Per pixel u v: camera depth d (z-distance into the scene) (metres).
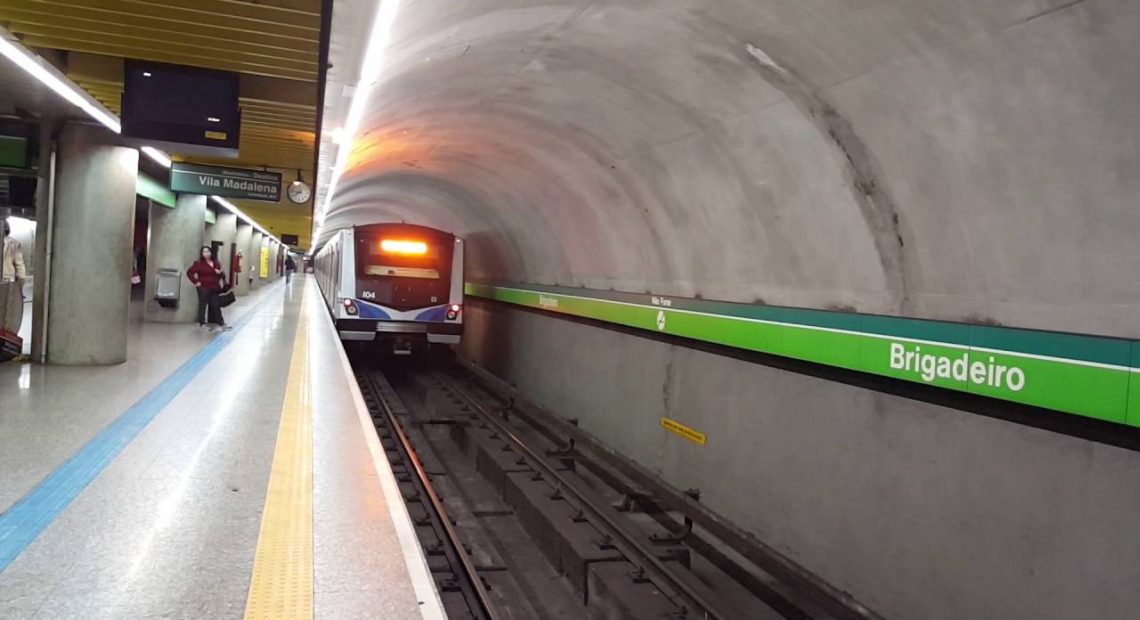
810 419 6.76
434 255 16.47
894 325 5.64
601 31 6.13
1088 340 4.17
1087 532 4.27
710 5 5.22
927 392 5.41
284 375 9.43
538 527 8.05
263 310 20.59
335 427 6.73
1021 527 4.68
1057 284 4.43
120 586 3.40
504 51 6.97
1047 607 4.50
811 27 4.94
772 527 7.25
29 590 3.32
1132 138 3.74
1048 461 4.52
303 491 4.87
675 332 9.05
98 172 9.04
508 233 15.84
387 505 4.67
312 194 14.23
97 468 5.14
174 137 5.82
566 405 13.05
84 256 9.07
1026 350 4.55
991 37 4.09
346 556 3.86
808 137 5.96
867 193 5.71
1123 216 3.94
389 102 8.36
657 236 9.32
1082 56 3.75
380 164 14.15
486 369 19.08
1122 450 4.07
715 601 6.07
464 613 6.10
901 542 5.66
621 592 6.05
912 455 5.58
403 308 16.27
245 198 11.95
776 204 6.82
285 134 8.78
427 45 6.33
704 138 7.14
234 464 5.41
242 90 6.89
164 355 10.57
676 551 7.30
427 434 12.95
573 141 9.26
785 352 6.94
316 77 5.97
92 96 7.13
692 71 6.24
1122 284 4.04
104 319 9.27
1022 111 4.22
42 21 4.92
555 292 13.71
